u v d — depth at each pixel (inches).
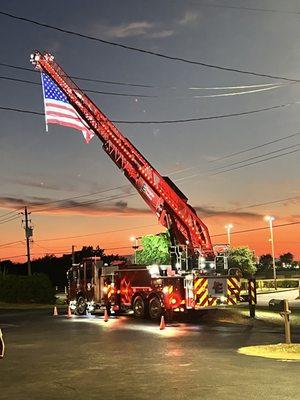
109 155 985.5
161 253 953.5
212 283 884.0
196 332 706.8
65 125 981.8
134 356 505.0
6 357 520.4
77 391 359.3
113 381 388.8
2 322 967.6
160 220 936.3
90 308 1072.8
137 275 944.3
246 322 837.8
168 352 524.4
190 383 371.2
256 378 381.1
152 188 944.3
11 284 1877.5
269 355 485.4
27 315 1177.4
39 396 346.6
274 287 2512.3
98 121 984.9
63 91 985.5
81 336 687.7
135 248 999.6
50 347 589.3
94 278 1064.2
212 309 909.2
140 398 332.8
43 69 981.8
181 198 944.3
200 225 926.4
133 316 991.6
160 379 389.7
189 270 903.7
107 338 657.6
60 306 1673.2
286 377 382.6
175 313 913.5
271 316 912.9
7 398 341.7
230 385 360.2
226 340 610.9
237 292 899.4
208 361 461.1
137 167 962.1
